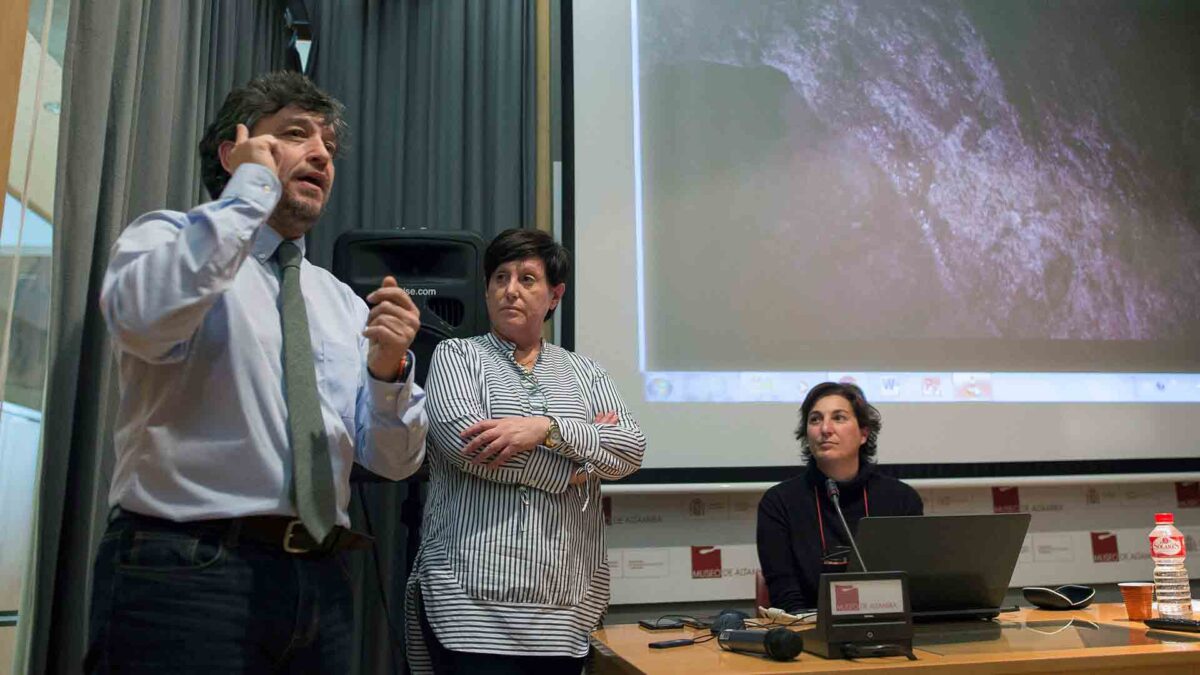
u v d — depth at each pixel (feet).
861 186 10.01
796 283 9.69
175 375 3.81
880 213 10.00
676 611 9.10
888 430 9.55
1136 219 10.59
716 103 9.91
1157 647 5.06
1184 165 10.84
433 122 9.68
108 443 5.87
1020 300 10.11
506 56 9.90
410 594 6.16
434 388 6.16
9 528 5.16
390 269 7.32
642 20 9.95
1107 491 10.06
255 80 4.69
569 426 5.87
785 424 9.39
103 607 3.53
